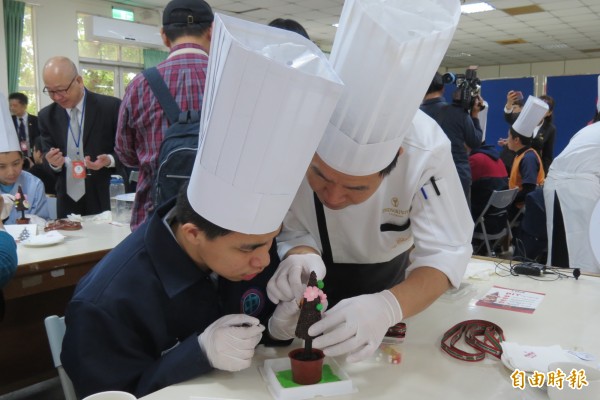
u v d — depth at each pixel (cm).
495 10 757
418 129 121
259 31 82
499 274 162
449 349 104
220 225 86
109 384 93
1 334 214
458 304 133
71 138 310
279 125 77
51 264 188
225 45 74
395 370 98
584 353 101
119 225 253
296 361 89
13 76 672
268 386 91
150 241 101
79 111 308
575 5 729
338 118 95
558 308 131
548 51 1130
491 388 91
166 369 91
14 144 241
